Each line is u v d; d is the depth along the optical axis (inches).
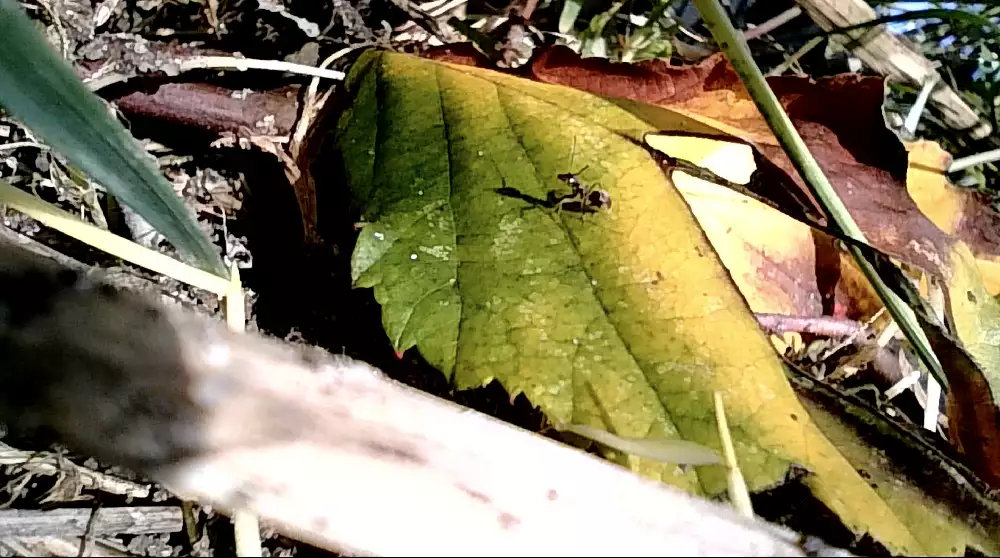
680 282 6.0
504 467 5.6
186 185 6.8
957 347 6.1
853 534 5.7
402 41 7.4
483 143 6.4
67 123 5.3
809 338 6.7
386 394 5.7
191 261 6.0
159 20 7.2
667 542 5.5
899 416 6.8
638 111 6.6
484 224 6.2
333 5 7.3
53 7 6.6
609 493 5.6
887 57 7.9
